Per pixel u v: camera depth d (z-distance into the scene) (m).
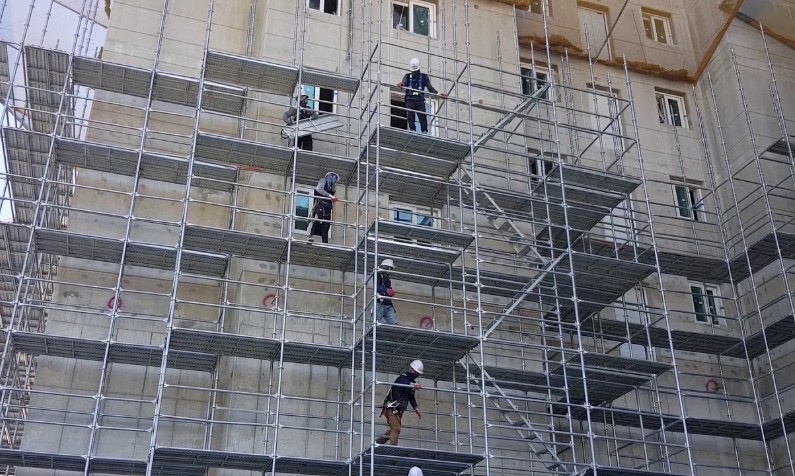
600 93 24.55
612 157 27.55
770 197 26.73
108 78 21.27
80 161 20.48
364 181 21.81
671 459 23.48
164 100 22.06
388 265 19.55
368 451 16.59
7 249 20.86
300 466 17.70
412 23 25.91
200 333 17.81
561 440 22.02
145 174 21.03
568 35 28.69
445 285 21.61
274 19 23.59
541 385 20.59
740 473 23.94
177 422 19.22
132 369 19.45
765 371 25.48
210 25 21.98
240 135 22.16
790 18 29.62
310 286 20.78
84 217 20.42
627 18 30.12
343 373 20.22
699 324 25.92
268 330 20.00
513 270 22.94
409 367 18.61
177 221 21.25
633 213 26.89
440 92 24.70
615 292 22.56
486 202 22.72
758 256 25.20
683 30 30.91
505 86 25.75
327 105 23.31
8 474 19.62
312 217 20.38
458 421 20.69
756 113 28.25
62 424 16.92
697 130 29.44
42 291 23.22
